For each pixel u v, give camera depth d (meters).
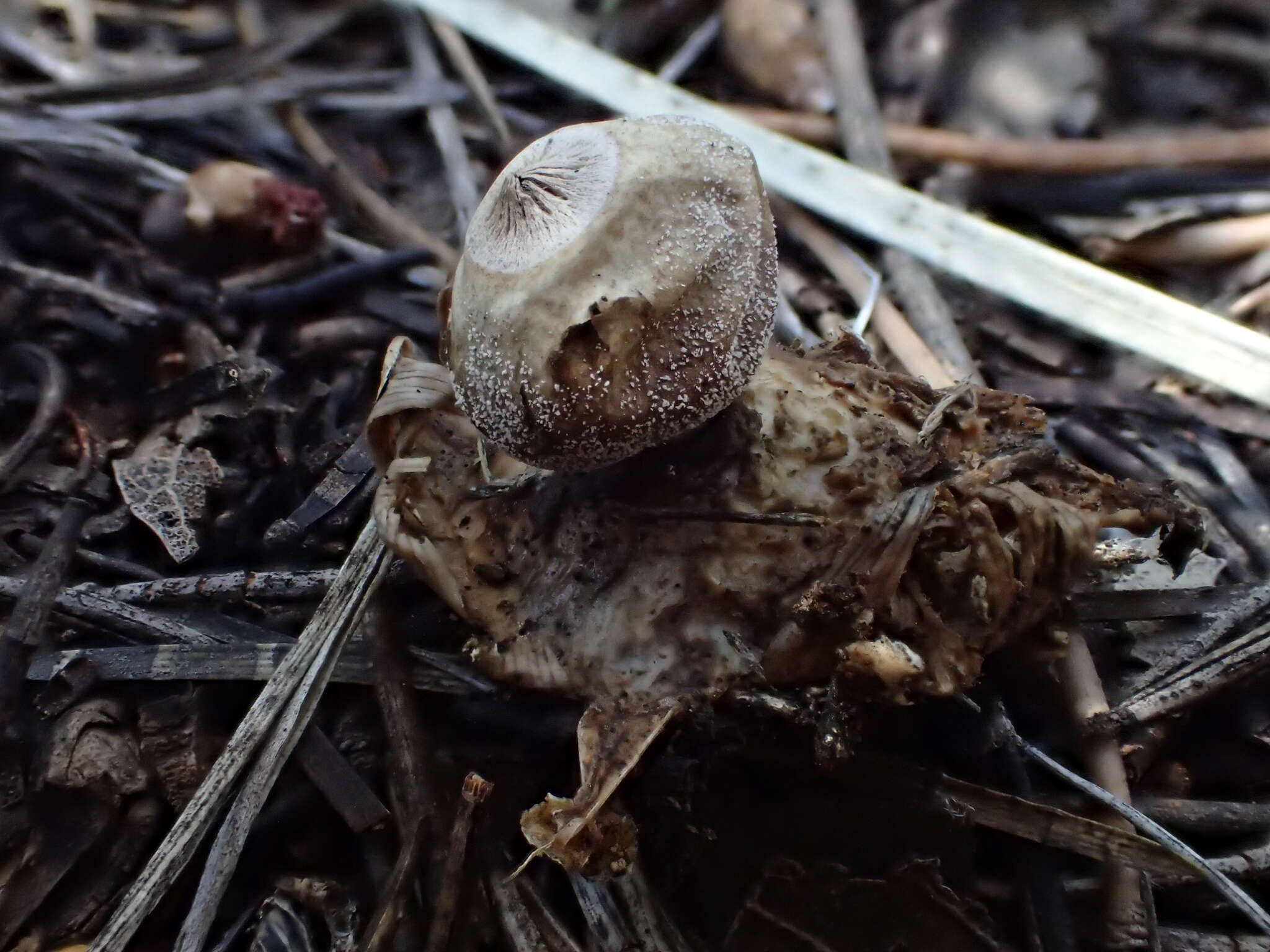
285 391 0.08
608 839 0.05
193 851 0.05
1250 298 0.08
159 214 0.08
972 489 0.05
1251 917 0.05
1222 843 0.06
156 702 0.06
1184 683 0.06
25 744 0.06
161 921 0.06
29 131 0.09
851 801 0.05
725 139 0.05
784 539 0.05
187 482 0.07
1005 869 0.05
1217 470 0.07
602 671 0.05
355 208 0.09
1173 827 0.06
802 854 0.05
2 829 0.06
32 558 0.07
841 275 0.09
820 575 0.05
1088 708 0.06
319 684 0.06
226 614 0.06
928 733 0.06
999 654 0.05
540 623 0.05
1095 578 0.06
